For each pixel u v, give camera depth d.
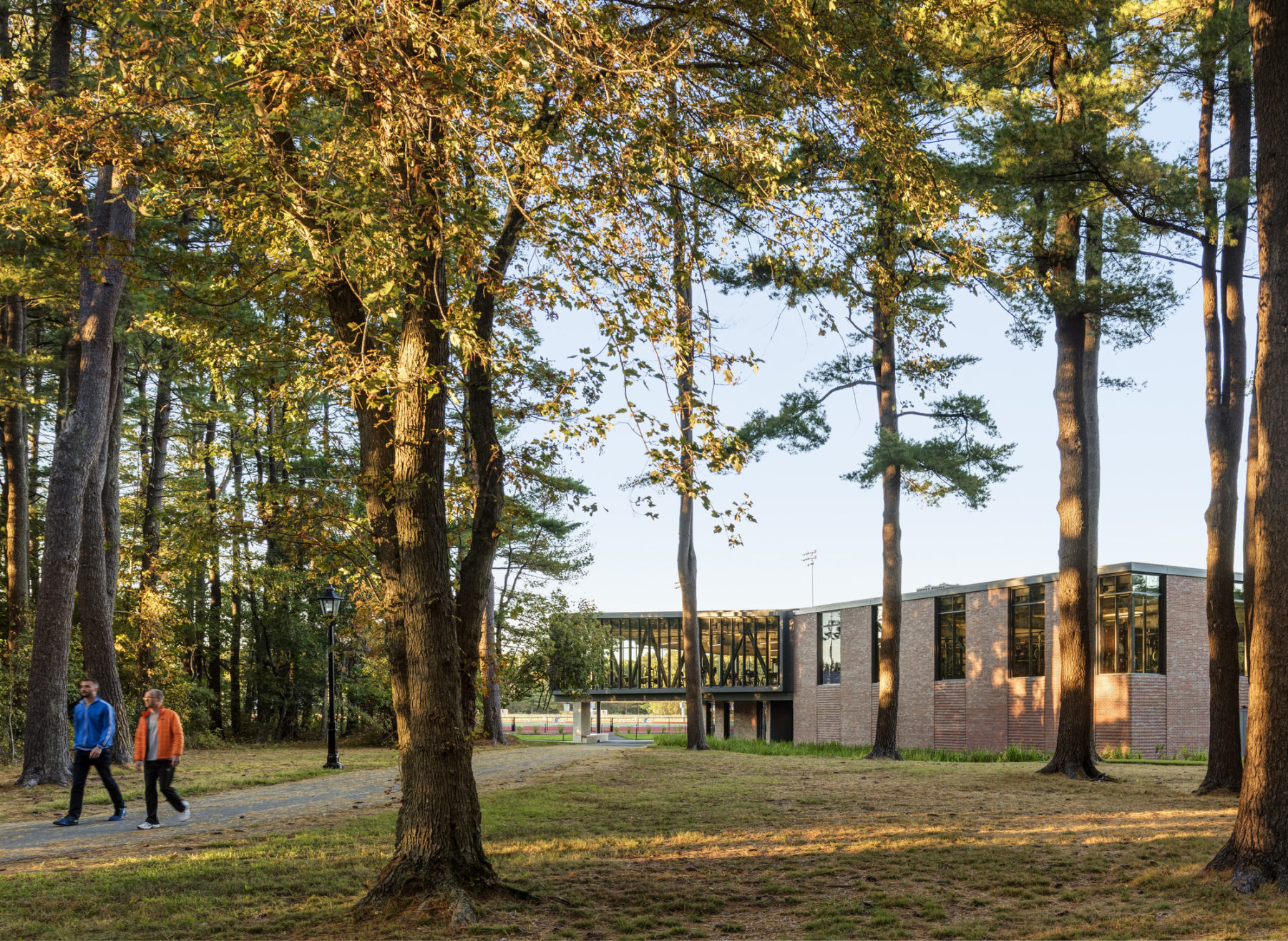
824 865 9.44
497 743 33.91
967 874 9.02
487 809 13.28
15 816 13.29
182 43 7.43
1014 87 17.80
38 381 28.77
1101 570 35.03
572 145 7.52
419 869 7.79
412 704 8.14
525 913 7.59
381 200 7.16
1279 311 8.86
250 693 40.34
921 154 8.39
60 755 17.66
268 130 7.41
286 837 11.10
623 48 7.18
